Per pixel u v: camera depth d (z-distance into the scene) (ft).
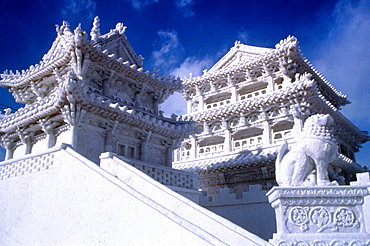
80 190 35.58
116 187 32.42
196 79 119.65
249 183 93.09
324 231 27.45
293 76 103.35
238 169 93.91
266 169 89.61
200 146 113.70
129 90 75.51
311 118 32.50
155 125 68.18
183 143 116.47
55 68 67.56
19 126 63.31
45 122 58.85
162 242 26.94
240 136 105.91
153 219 28.27
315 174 31.63
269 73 106.42
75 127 55.36
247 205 56.70
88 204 34.19
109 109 59.21
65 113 54.65
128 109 67.31
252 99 99.04
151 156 70.85
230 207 58.39
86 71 64.13
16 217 40.68
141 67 81.30
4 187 43.98
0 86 78.64
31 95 78.64
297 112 91.45
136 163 51.62
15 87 77.77
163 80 79.00
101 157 47.19
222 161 97.35
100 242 31.55
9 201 42.47
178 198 37.83
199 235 25.05
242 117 102.83
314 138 31.35
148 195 40.42
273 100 95.14
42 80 72.64
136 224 29.37
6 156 68.39
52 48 77.10
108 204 32.37
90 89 65.57
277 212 28.78
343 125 106.93
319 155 30.99
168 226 27.09
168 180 56.13
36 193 40.01
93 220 33.04
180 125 73.87
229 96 117.70
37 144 63.87
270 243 27.50
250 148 98.53
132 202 30.48
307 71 104.32
